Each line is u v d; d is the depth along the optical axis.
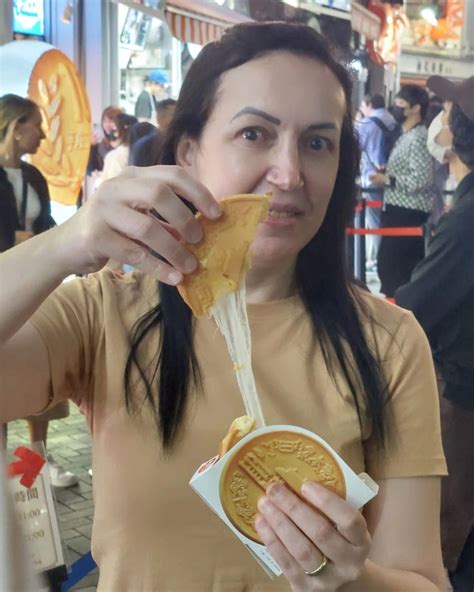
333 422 0.88
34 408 0.85
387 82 2.52
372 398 0.89
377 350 0.93
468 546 1.84
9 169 2.46
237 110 0.83
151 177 0.72
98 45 4.00
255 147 0.84
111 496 0.85
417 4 2.58
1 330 0.75
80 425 3.32
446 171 2.33
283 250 0.87
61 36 4.05
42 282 0.74
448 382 1.86
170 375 0.85
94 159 3.44
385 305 1.00
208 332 0.88
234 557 0.82
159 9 2.77
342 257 0.97
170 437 0.84
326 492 0.68
